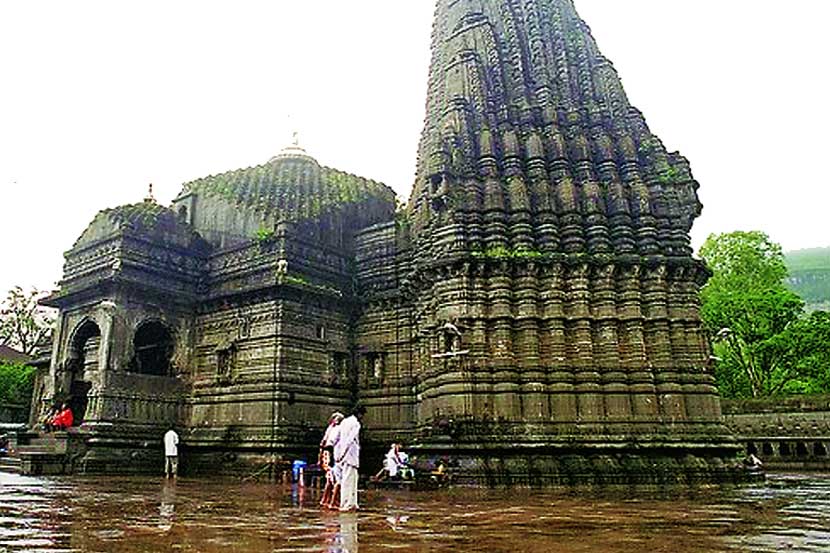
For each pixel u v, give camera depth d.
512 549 9.27
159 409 31.61
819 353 48.53
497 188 26.97
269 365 30.30
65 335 33.56
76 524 11.99
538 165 27.61
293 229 32.31
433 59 34.81
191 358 33.38
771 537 10.45
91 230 33.91
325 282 32.91
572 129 29.05
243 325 31.89
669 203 27.95
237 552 8.85
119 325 30.89
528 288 25.62
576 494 19.92
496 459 23.59
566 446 23.75
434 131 30.98
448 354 25.09
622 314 25.97
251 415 30.19
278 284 30.45
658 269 26.39
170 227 33.91
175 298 32.94
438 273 26.20
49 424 32.00
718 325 52.81
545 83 29.75
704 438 24.72
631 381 25.19
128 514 13.84
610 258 26.06
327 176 38.06
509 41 31.36
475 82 29.61
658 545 9.65
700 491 20.88
